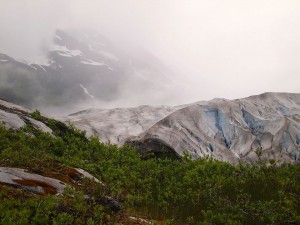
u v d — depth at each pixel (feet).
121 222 41.29
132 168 88.17
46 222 33.14
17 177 45.21
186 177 72.84
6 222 30.22
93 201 42.52
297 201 48.85
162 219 49.06
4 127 84.53
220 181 65.00
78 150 98.58
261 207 48.34
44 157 65.92
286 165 72.23
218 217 46.03
